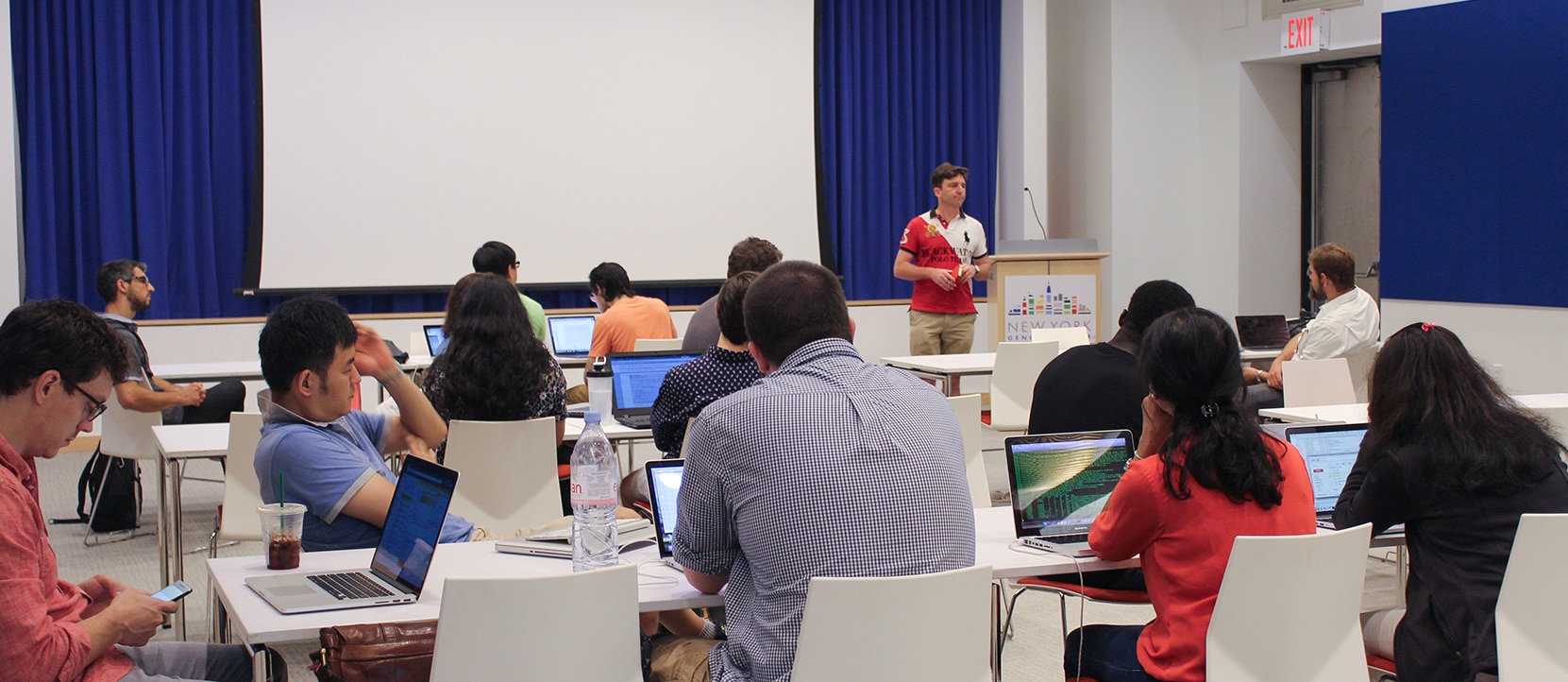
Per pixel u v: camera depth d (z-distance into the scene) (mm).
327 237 7609
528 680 1850
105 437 4820
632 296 5945
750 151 8508
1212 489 2168
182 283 7414
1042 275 7648
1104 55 8914
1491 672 2254
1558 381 6191
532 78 7969
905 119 8938
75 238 7148
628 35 8156
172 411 5508
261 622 1975
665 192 8312
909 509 1944
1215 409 2184
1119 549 2277
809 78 8625
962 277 7301
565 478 4199
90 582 2043
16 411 1826
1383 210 7062
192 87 7344
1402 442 2381
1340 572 2184
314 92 7520
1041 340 6398
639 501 3783
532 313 5574
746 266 4699
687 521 2041
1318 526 2857
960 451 2094
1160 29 8969
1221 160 8922
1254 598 2100
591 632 1884
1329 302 5664
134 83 7156
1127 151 8930
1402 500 2387
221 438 3932
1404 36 6875
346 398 2525
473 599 1794
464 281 3729
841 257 8891
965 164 9172
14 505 1721
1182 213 9125
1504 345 6453
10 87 6797
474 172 7883
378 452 2955
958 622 1913
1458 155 6621
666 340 5395
